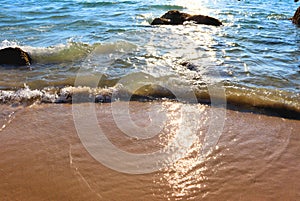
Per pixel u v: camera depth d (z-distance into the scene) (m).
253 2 19.19
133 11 14.43
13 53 5.82
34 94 4.30
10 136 3.21
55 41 7.79
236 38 8.35
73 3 16.89
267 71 5.38
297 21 11.08
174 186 2.45
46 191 2.37
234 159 2.85
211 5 17.39
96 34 8.71
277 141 3.20
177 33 8.95
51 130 3.34
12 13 12.76
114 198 2.30
